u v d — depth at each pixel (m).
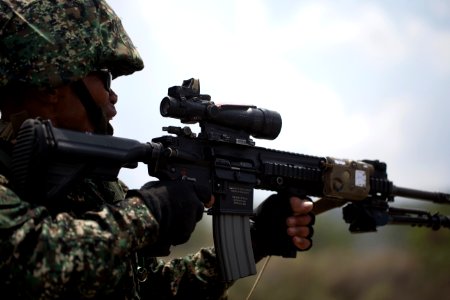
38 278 2.20
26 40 2.60
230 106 3.38
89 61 2.68
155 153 2.92
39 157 2.35
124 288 2.64
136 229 2.42
